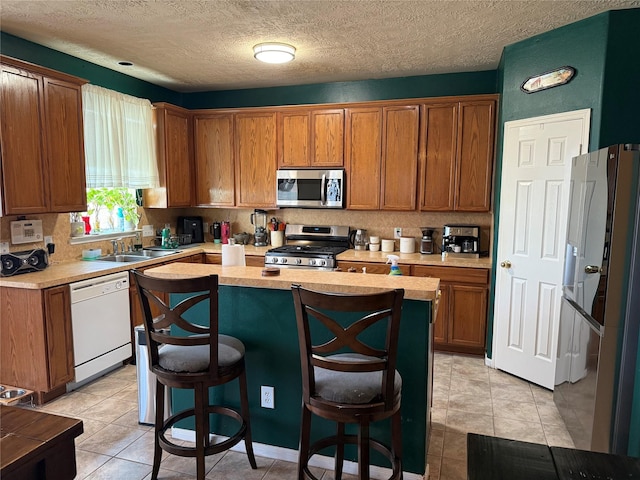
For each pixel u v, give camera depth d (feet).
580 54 9.70
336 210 16.05
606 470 4.02
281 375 7.82
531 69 10.85
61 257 12.25
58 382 9.92
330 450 7.67
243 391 7.36
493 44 11.34
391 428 6.73
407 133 13.91
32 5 8.84
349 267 13.85
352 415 5.65
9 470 3.12
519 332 11.47
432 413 9.62
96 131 12.41
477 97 13.05
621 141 9.30
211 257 15.31
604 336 7.18
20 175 9.78
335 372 6.17
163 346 7.42
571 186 9.25
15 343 9.82
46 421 3.75
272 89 16.15
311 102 15.76
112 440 8.48
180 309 6.41
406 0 8.61
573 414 8.47
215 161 16.05
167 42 11.13
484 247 14.44
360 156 14.49
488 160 13.16
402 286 7.00
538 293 10.94
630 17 9.02
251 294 7.85
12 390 9.91
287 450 7.89
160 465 7.56
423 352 7.06
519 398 10.37
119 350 11.68
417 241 15.20
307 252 14.39
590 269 7.72
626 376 7.16
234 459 7.93
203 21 9.71
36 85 10.10
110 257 13.60
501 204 11.79
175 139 15.31
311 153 14.98
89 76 12.88
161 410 7.11
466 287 12.83
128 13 9.25
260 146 15.49
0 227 10.51
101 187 12.62
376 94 15.05
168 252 14.37
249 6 8.88
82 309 10.46
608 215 7.05
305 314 5.69
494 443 4.47
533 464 4.11
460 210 13.60
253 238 16.94
